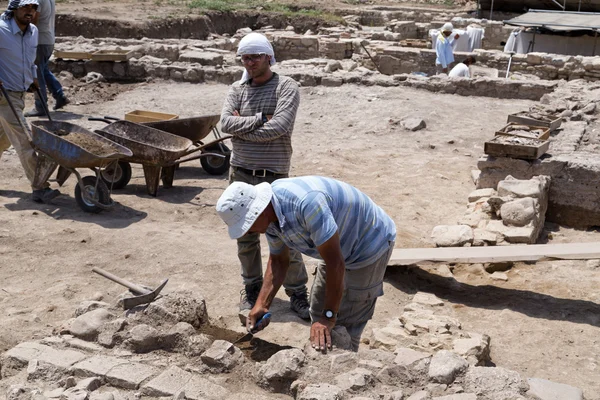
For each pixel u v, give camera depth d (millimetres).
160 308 4340
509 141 8133
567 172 7750
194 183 8680
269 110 4867
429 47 19625
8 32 7266
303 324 5074
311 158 9703
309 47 20328
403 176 9031
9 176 8625
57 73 15016
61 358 3893
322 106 12742
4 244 6410
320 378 3643
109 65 15109
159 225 7129
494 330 5379
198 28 23906
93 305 4488
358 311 4145
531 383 3678
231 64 16219
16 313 5090
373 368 3711
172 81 14906
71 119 11625
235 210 3396
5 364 3908
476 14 27766
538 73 16000
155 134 8094
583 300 5863
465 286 6164
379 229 3883
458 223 7191
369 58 18578
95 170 7355
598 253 5879
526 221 6895
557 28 18109
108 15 22453
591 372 4820
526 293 6008
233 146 5055
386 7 29578
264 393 3752
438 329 4965
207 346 4105
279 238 3797
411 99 13008
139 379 3689
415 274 6320
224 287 5742
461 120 11766
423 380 3670
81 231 6805
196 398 3543
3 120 7508
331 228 3398
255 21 25984
